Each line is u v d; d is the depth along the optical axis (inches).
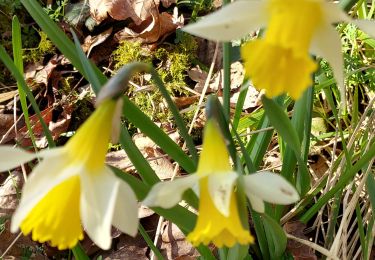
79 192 4.9
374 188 8.0
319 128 11.5
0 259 9.9
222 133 5.4
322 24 5.2
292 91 5.0
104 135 5.1
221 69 12.9
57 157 4.9
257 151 8.6
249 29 5.1
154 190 5.0
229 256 6.9
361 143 10.1
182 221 6.6
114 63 13.2
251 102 12.2
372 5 11.6
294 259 8.8
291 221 9.2
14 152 4.9
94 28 13.4
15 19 7.0
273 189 4.9
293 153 8.2
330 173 9.2
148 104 12.3
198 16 13.7
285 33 4.8
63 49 7.2
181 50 12.9
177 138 11.7
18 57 7.5
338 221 9.9
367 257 8.2
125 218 5.2
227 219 5.0
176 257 9.9
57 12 13.3
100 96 5.1
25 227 4.9
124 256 10.1
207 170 5.1
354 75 11.2
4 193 10.9
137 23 13.2
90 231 4.9
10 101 12.6
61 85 12.7
